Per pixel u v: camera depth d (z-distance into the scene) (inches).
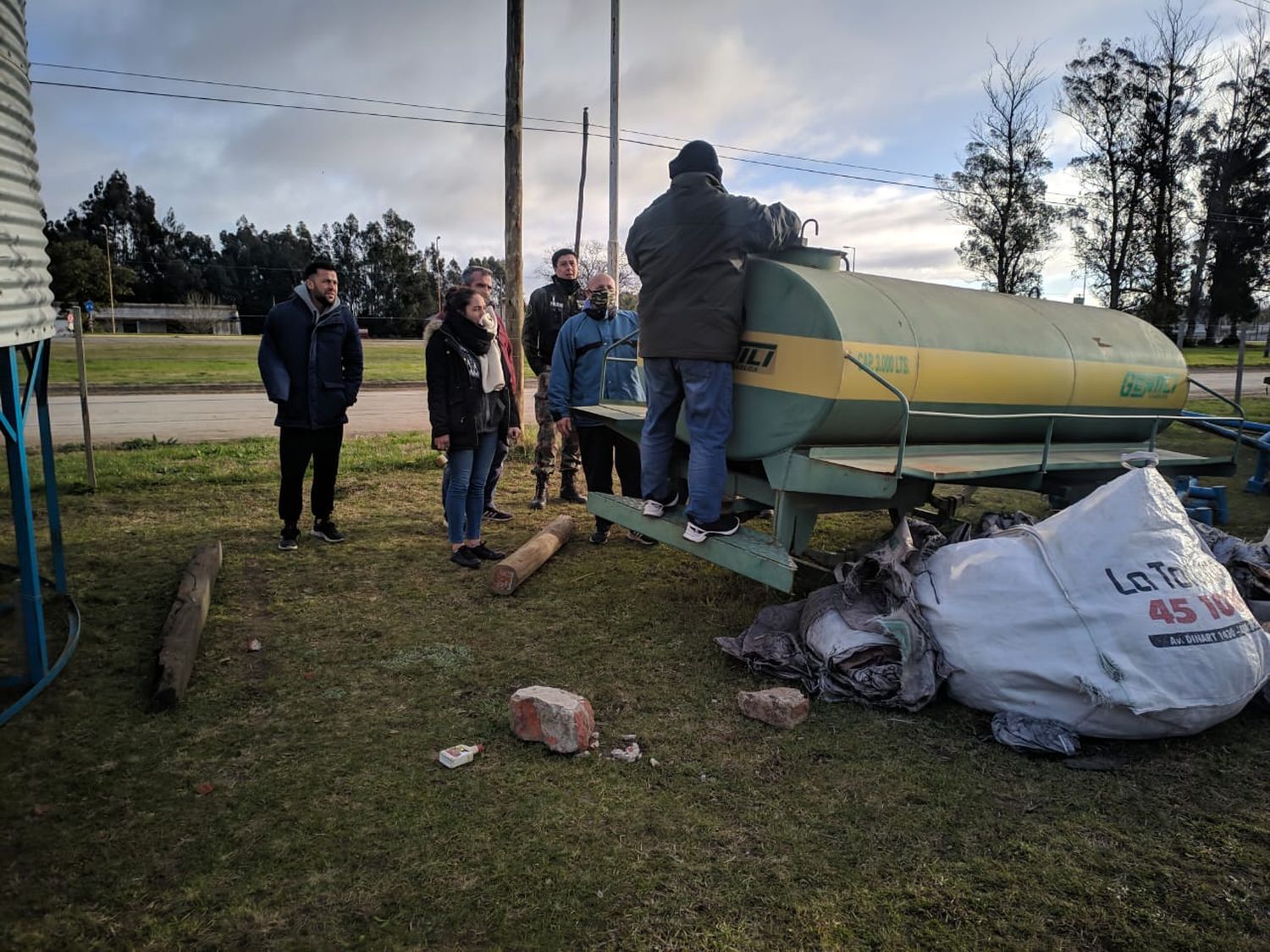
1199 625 129.6
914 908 93.9
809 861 102.0
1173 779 122.2
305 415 231.0
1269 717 141.3
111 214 3961.6
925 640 143.3
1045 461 181.2
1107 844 106.5
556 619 188.1
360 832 107.7
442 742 131.9
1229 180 1892.2
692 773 122.7
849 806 114.1
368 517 280.5
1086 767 124.9
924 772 123.4
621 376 248.4
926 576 150.6
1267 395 816.3
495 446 231.9
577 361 247.9
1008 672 134.4
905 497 187.2
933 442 188.4
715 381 164.4
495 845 105.1
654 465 180.7
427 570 223.0
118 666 158.1
